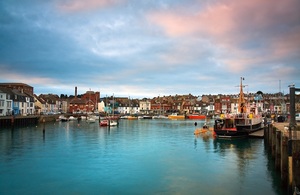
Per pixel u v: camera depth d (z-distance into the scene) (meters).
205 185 25.28
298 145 18.88
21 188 24.72
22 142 50.97
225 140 54.62
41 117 105.56
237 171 29.98
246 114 61.28
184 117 159.00
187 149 43.84
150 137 60.28
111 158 36.69
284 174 22.69
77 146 46.69
